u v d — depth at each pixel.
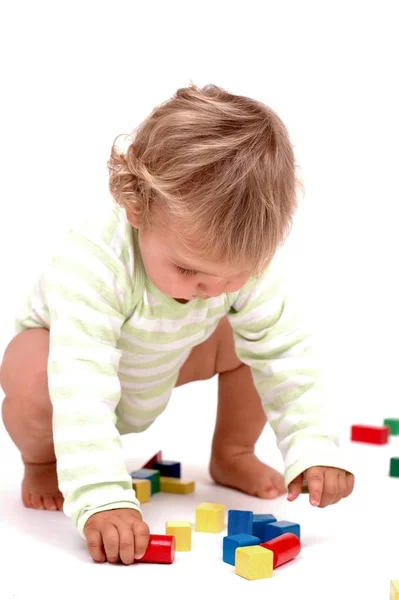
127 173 1.57
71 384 1.56
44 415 1.73
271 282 1.79
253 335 1.79
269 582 1.38
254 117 1.56
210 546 1.56
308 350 1.79
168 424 2.63
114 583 1.36
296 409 1.73
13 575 1.40
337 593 1.34
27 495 1.80
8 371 1.80
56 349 1.60
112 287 1.65
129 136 1.66
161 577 1.39
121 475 1.50
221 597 1.32
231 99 1.60
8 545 1.55
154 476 1.92
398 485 1.98
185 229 1.46
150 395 1.87
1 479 2.03
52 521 1.70
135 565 1.45
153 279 1.59
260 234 1.49
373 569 1.45
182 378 2.00
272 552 1.41
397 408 2.83
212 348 1.96
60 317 1.62
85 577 1.39
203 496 1.90
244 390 1.96
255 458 1.97
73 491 1.49
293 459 1.67
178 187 1.47
